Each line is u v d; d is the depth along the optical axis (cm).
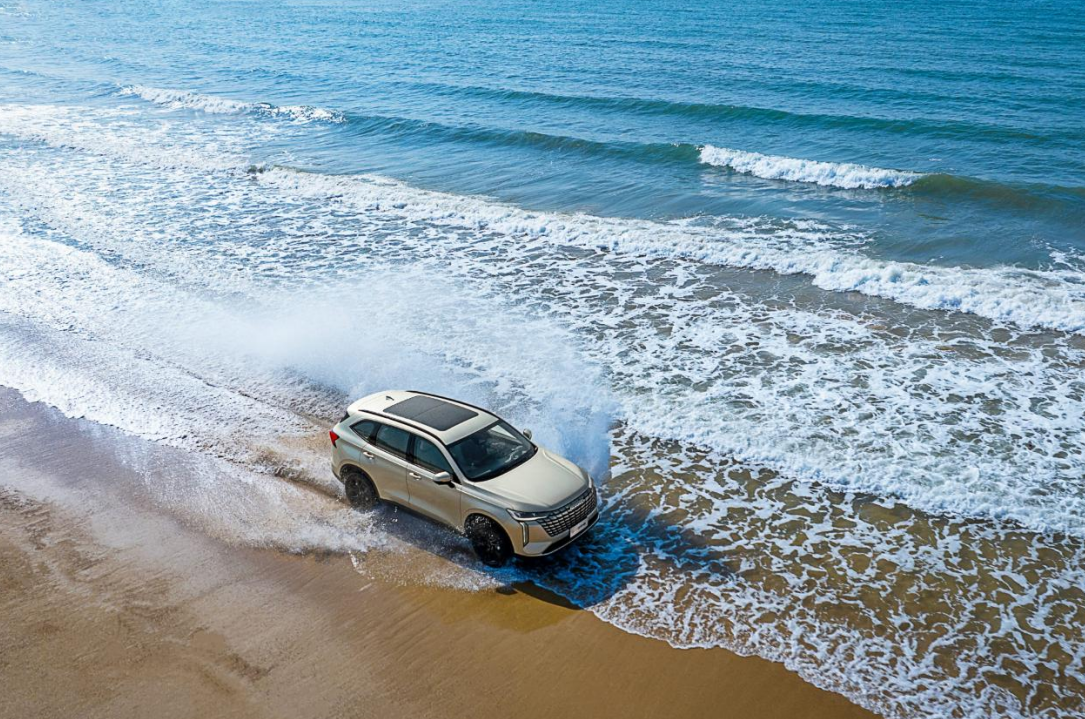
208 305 1778
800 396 1360
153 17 9850
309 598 926
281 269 1995
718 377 1430
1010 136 3127
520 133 3272
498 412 1327
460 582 948
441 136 3431
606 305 1752
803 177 2681
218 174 2936
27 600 934
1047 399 1333
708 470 1177
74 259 2066
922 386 1384
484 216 2364
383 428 1054
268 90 4672
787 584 949
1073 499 1086
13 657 845
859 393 1366
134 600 930
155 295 1838
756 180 2705
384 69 5231
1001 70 4622
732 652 846
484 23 7762
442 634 867
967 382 1395
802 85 4231
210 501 1118
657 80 4484
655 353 1525
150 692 796
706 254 2019
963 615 900
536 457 1023
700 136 3288
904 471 1156
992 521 1053
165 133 3634
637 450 1230
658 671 819
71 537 1051
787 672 821
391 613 899
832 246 2056
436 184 2759
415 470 1005
